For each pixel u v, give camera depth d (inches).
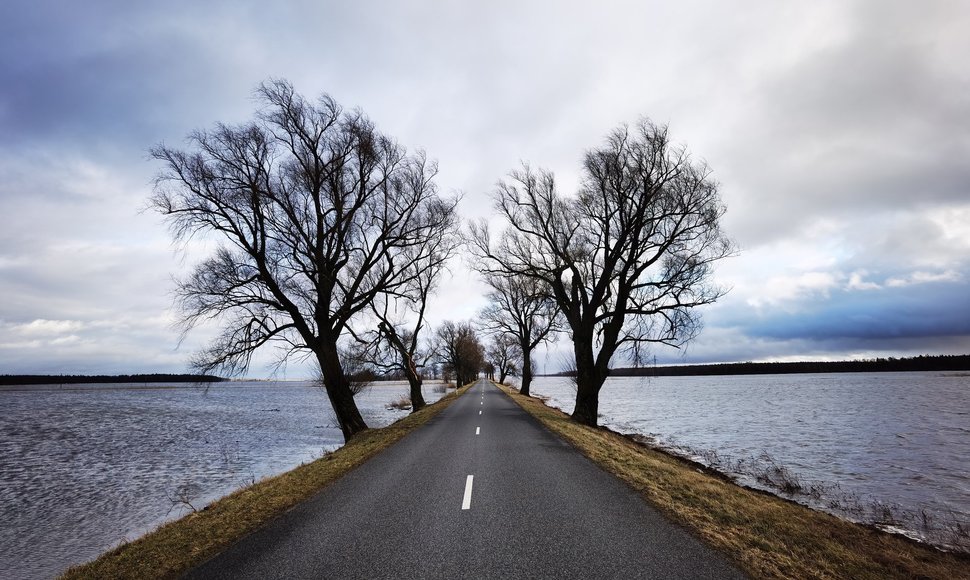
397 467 448.8
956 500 490.3
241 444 966.4
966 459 725.9
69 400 3051.2
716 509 298.0
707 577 194.2
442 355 2532.0
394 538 249.0
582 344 957.8
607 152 882.8
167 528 293.3
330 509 310.5
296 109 738.8
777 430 1091.3
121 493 553.9
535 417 950.4
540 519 275.1
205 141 679.7
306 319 816.9
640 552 222.5
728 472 601.6
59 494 553.9
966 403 1887.3
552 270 976.9
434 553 226.2
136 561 236.5
